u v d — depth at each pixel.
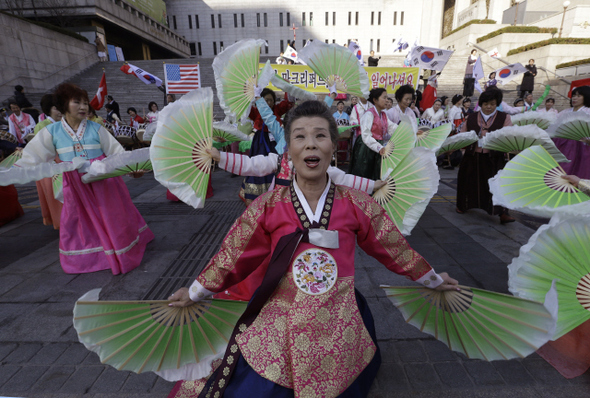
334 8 37.56
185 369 1.37
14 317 2.47
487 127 4.11
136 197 5.77
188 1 38.09
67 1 20.14
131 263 3.18
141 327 1.27
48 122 4.18
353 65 2.83
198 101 1.67
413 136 2.20
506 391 1.77
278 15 38.22
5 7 19.44
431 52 9.22
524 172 1.78
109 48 22.05
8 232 4.23
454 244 3.65
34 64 15.60
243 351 1.13
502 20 24.45
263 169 1.94
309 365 1.06
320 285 1.12
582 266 1.27
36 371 1.95
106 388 1.82
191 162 1.71
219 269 1.25
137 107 15.23
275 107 3.71
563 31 19.22
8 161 3.45
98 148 3.08
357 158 4.40
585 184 1.63
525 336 1.24
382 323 2.33
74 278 3.04
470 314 1.38
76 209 3.02
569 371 1.85
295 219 1.18
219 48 39.09
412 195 1.90
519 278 1.34
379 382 1.83
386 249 1.28
